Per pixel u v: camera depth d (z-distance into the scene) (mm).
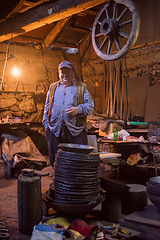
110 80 6785
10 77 6809
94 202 2588
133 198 3010
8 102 6777
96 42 3863
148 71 5965
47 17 4590
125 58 6457
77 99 3338
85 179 2594
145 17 5973
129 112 6281
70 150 2645
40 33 6895
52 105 3414
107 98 6914
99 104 7258
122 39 6398
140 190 3045
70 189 2582
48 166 6000
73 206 2516
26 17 5000
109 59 3639
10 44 6824
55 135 3328
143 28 6016
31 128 6320
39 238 2283
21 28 5160
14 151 5207
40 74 7320
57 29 6598
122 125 4984
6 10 5047
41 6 4691
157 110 5637
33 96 7270
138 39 6125
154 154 4387
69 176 2592
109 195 2906
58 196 2639
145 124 4973
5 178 5078
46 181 4727
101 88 7176
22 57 7023
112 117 6504
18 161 4945
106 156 3928
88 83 7652
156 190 2498
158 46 5715
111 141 4371
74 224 2377
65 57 7684
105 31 3557
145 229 2432
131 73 6359
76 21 6707
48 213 3068
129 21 3416
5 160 5133
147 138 4840
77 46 7719
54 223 2559
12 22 5316
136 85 6152
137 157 4410
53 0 4480
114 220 2883
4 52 6730
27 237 2516
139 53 6129
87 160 2584
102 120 5098
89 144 4090
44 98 7449
